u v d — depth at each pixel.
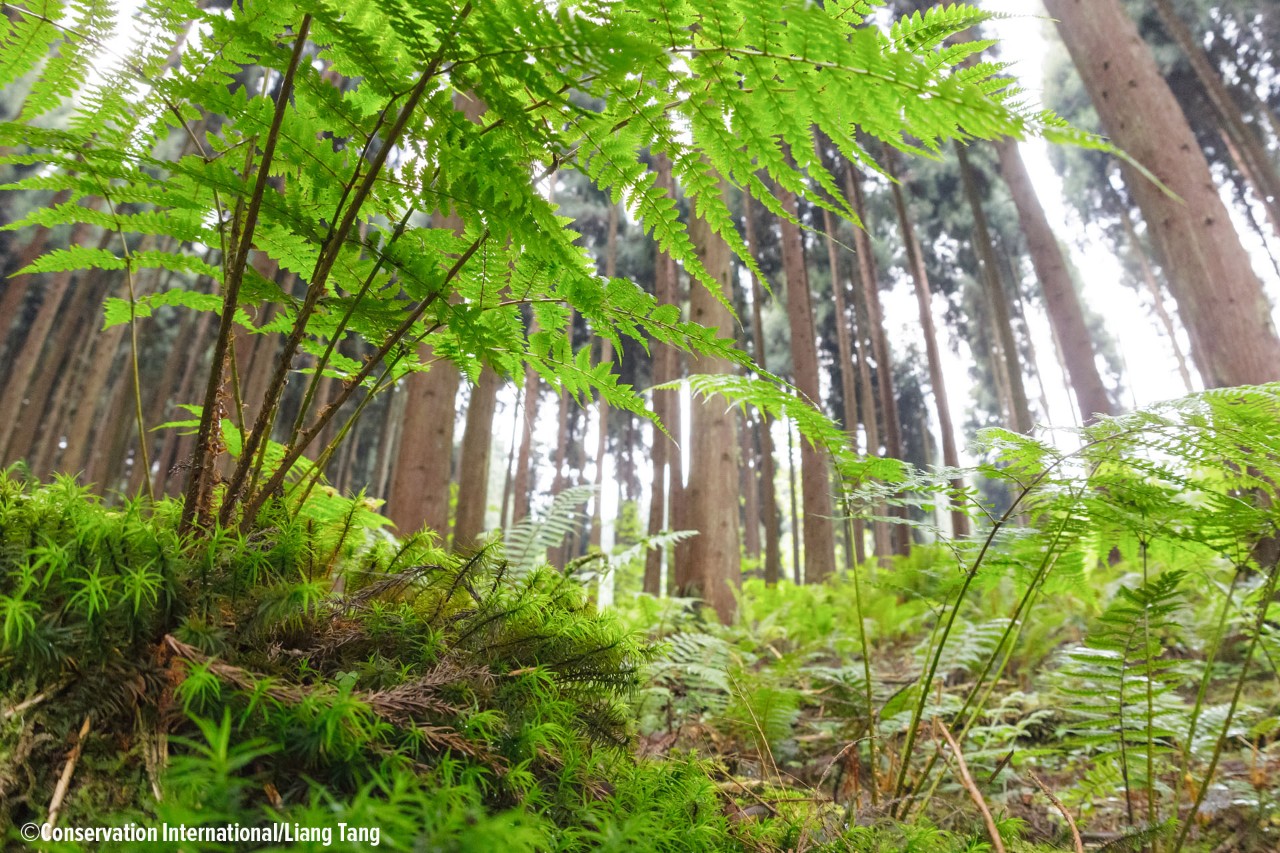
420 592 1.36
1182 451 1.52
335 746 0.86
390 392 18.41
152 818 0.78
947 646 3.05
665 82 1.00
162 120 1.29
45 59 1.19
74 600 0.86
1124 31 6.37
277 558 1.10
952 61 1.10
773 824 1.28
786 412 1.74
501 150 1.01
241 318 1.47
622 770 1.21
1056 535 1.72
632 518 18.33
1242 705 2.40
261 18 1.19
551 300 1.38
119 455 14.61
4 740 0.79
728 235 1.24
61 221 1.37
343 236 1.11
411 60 1.15
